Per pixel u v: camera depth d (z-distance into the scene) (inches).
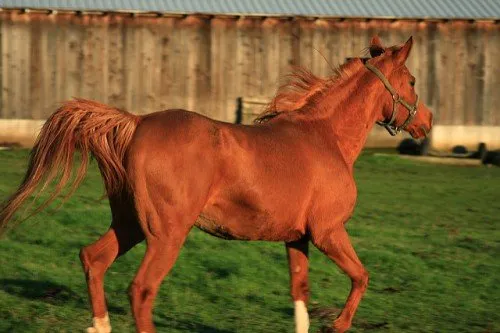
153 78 1029.2
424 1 1123.9
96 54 1016.2
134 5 1027.3
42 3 1005.2
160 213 294.4
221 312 386.0
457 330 367.9
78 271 451.8
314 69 1055.6
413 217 637.9
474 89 1090.7
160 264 294.2
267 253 495.5
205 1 1059.9
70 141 300.8
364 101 350.0
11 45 998.4
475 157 1021.2
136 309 291.3
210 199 304.0
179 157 295.0
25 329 338.0
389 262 488.7
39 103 1008.2
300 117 337.4
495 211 678.5
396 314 392.5
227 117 1044.5
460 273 474.9
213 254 486.0
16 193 301.6
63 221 561.6
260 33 1045.8
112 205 312.3
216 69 1039.6
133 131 301.0
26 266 454.3
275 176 312.0
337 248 327.6
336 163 330.0
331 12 1056.2
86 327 344.2
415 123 367.9
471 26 1084.5
